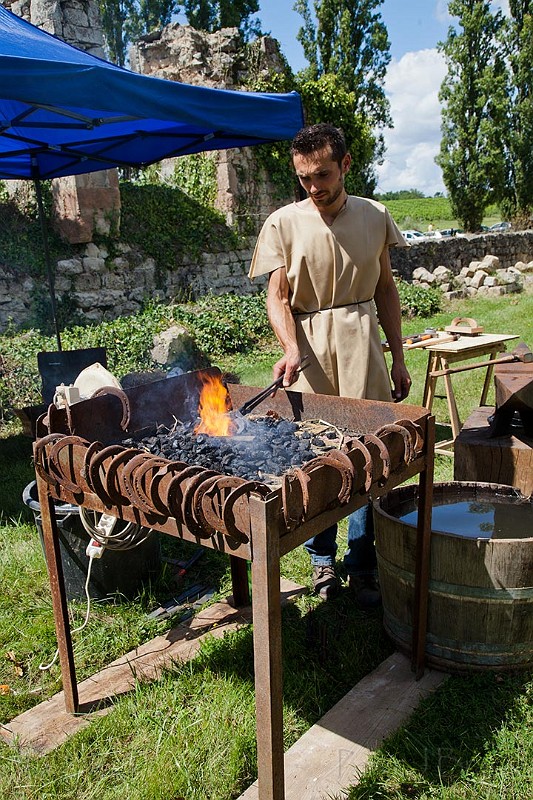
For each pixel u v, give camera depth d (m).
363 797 1.94
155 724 2.28
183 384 2.67
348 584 3.17
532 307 12.09
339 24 21.80
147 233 11.22
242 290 12.66
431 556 2.33
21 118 3.81
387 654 2.63
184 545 3.73
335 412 2.50
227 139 4.67
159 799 1.96
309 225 2.68
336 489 1.78
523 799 1.90
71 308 9.72
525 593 2.26
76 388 2.49
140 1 26.91
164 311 9.86
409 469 2.14
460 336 5.34
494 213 44.38
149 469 1.76
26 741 2.24
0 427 6.32
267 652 1.60
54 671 2.64
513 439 3.42
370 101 22.59
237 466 2.02
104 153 4.98
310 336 2.82
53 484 2.15
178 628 2.90
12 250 9.37
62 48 3.64
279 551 1.58
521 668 2.39
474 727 2.16
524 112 22.14
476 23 21.11
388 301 2.99
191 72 12.58
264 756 1.68
